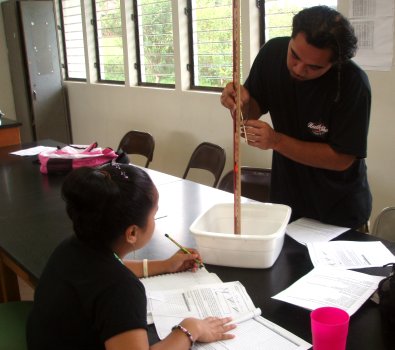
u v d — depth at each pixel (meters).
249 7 3.18
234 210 1.51
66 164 2.65
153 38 4.23
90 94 5.13
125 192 1.00
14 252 1.63
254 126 1.53
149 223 1.06
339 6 2.62
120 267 1.01
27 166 2.88
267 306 1.22
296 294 1.24
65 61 5.62
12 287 2.07
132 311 0.95
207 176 3.86
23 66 5.31
